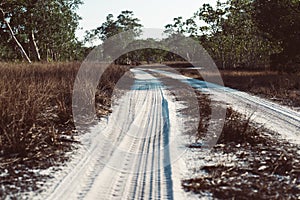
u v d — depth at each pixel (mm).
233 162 7441
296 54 29156
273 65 31938
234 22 58469
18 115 8367
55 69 20531
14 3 41125
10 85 10711
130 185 6043
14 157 6895
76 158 7344
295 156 7914
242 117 12406
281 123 11820
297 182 6262
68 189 5672
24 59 40656
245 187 5965
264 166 7109
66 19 51281
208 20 62688
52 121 9766
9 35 45375
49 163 6848
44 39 50531
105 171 6742
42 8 45719
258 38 51812
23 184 5727
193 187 5895
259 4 31500
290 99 18406
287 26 28875
